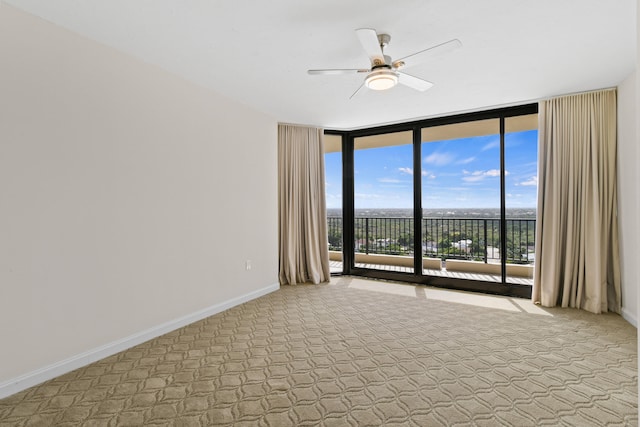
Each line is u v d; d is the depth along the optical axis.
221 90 3.16
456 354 2.27
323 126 4.57
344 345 2.43
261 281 3.86
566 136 3.29
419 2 1.80
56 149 1.99
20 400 1.74
